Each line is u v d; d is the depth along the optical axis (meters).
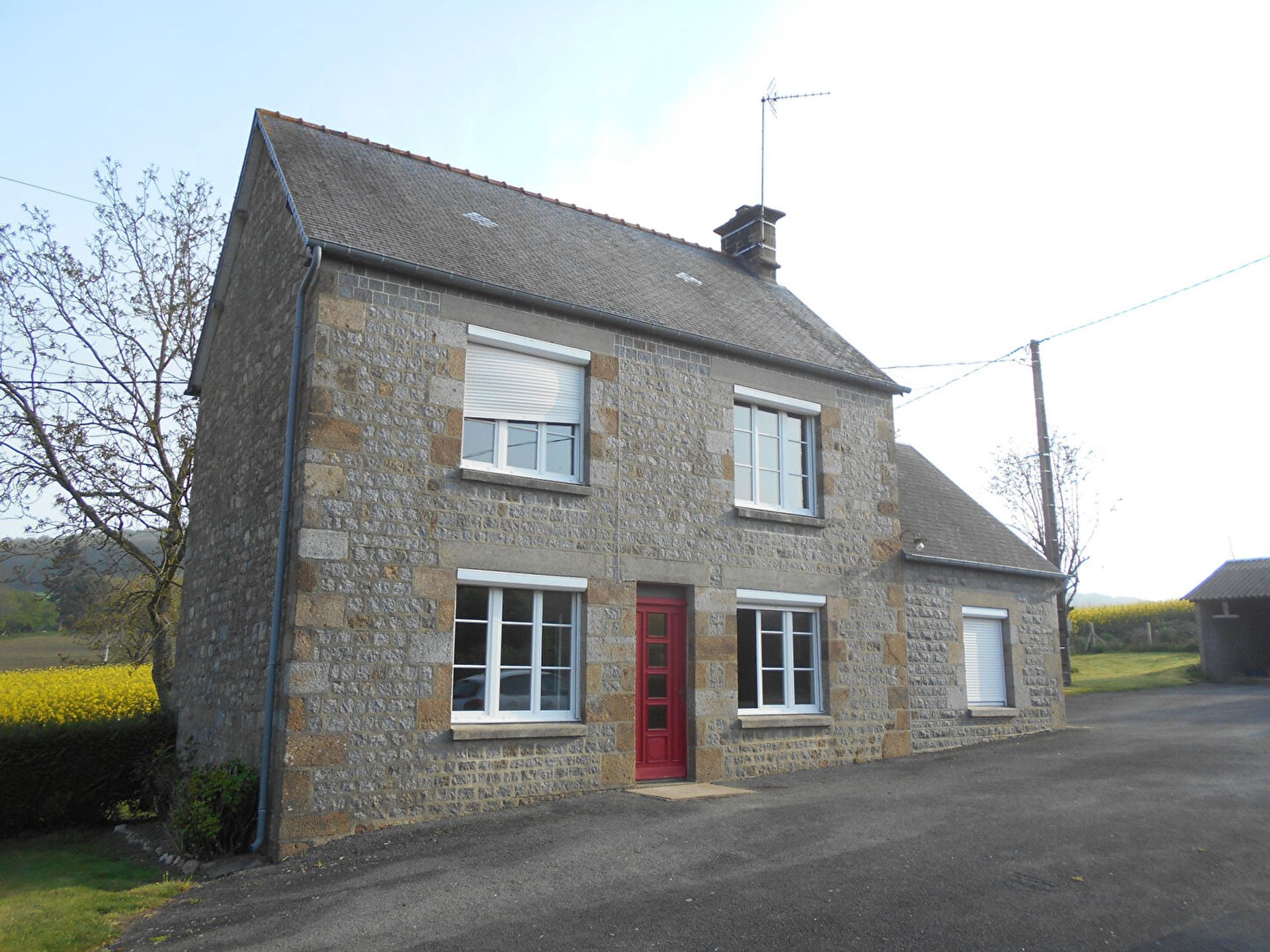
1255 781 9.66
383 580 9.04
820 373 13.05
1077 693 20.97
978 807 8.87
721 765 11.13
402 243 10.09
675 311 12.27
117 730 11.97
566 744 9.93
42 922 6.60
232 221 12.54
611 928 5.89
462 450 9.92
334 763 8.50
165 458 17.08
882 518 13.48
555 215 14.01
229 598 10.79
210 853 8.61
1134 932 5.73
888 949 5.51
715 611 11.42
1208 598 24.14
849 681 12.55
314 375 9.02
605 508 10.70
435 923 6.09
